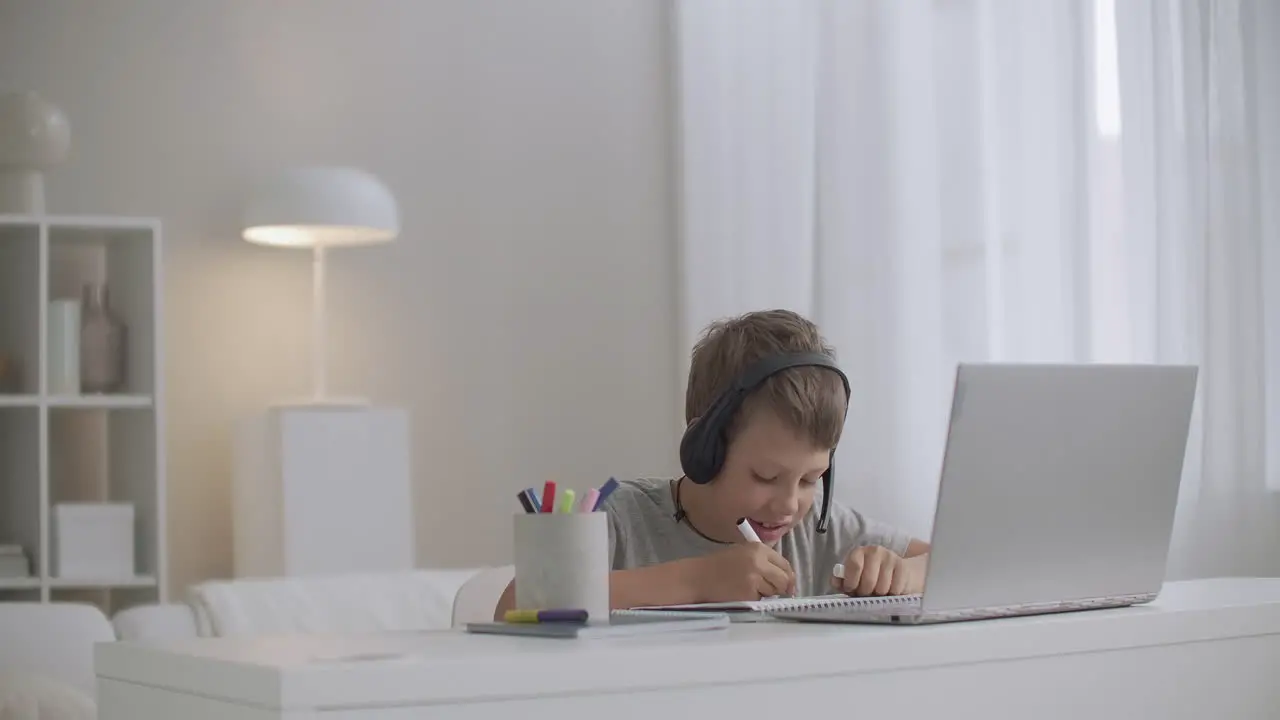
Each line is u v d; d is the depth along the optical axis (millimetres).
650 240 4273
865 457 3869
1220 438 3369
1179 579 3375
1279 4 3449
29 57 3805
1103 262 3561
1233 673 1312
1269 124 3434
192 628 2156
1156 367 1334
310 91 4023
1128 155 3521
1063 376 1259
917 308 3822
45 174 3797
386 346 4043
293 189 3555
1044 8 3666
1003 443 1222
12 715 1797
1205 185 3424
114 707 1142
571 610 1184
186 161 3914
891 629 1150
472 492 4098
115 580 3354
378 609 2271
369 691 918
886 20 3887
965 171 3766
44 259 3359
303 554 3518
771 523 1684
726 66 4129
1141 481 1345
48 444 3625
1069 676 1198
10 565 3316
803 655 1060
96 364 3502
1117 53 3545
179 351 3873
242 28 3975
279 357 3947
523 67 4199
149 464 3432
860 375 3893
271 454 3574
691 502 1881
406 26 4109
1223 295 3389
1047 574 1285
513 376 4148
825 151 3986
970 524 1211
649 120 4289
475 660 949
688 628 1153
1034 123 3672
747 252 4078
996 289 3729
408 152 4094
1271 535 3357
